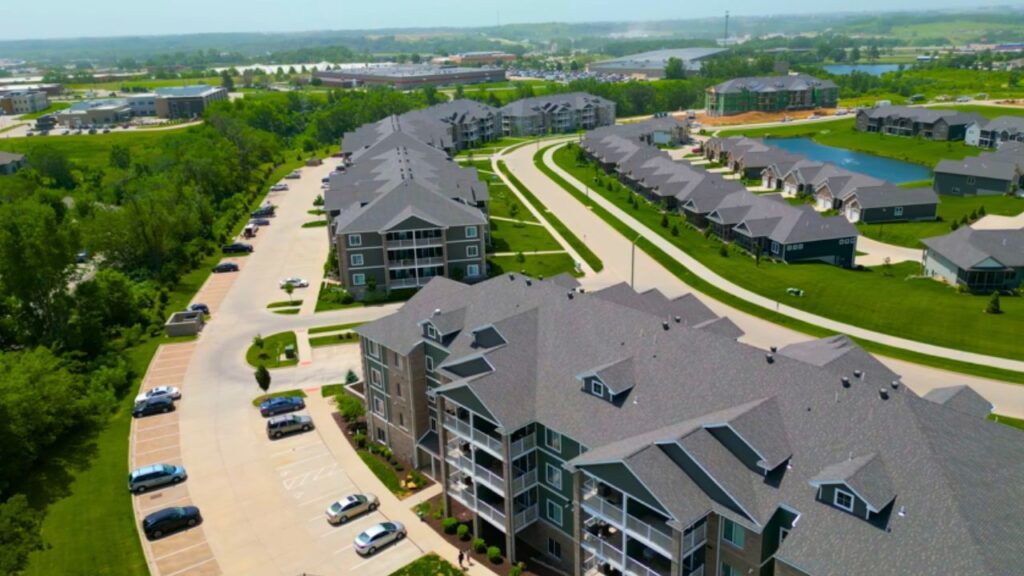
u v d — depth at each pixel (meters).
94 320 93.44
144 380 87.31
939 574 34.06
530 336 57.72
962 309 98.50
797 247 124.88
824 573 36.50
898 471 38.59
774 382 45.59
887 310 99.56
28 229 95.06
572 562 52.97
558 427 50.44
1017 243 109.50
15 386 66.62
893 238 139.88
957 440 39.41
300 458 69.44
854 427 41.34
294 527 59.22
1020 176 167.75
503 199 174.25
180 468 66.56
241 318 107.19
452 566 54.28
